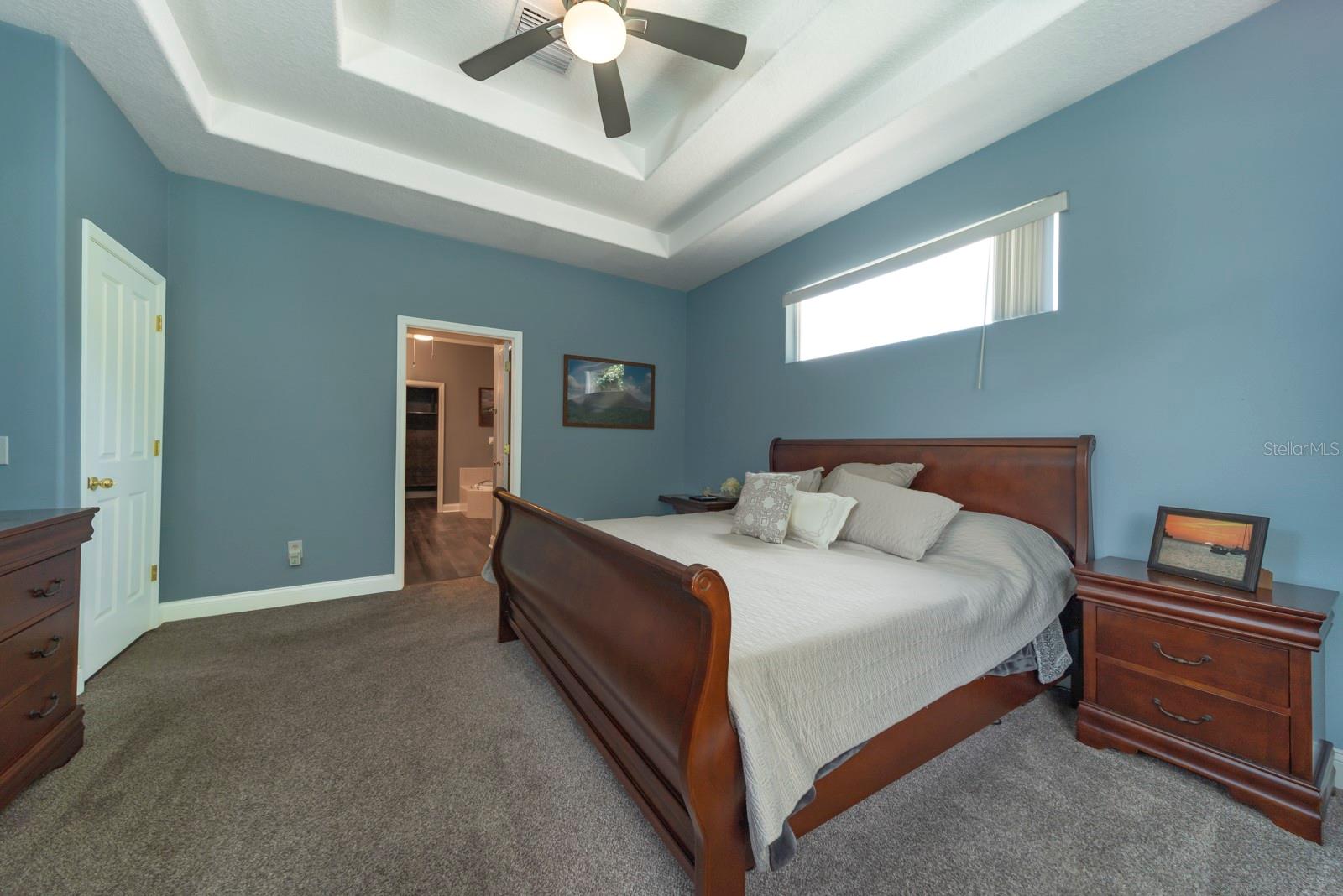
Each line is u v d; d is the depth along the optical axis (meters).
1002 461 2.35
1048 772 1.54
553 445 4.13
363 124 2.56
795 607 1.41
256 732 1.71
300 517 3.13
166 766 1.52
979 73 1.94
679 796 1.08
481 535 5.46
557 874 1.15
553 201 3.37
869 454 2.97
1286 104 1.62
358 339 3.29
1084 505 2.06
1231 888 1.14
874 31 1.93
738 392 4.15
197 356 2.81
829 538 2.28
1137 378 1.96
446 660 2.30
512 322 3.90
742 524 2.52
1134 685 1.61
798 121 2.48
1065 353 2.18
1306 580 1.59
